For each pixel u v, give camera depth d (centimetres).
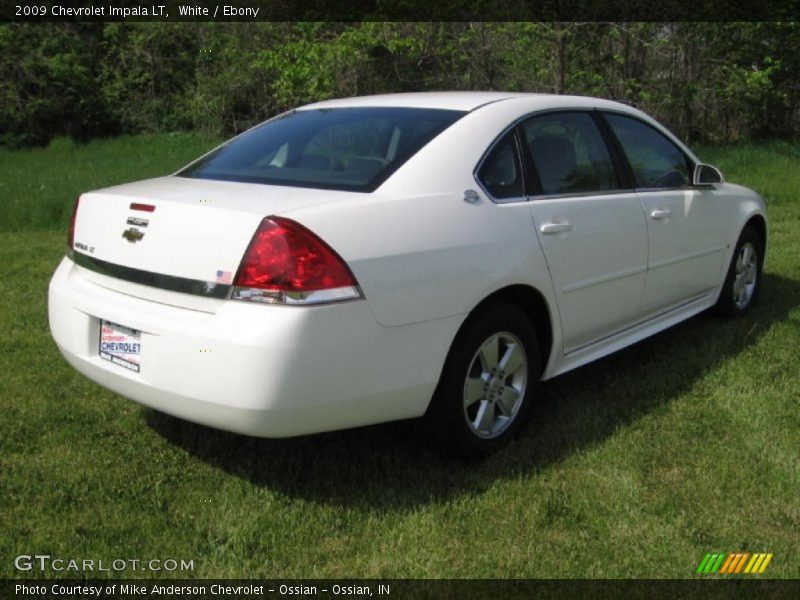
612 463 341
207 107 2122
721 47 1797
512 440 363
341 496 317
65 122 2242
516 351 353
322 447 357
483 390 341
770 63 1809
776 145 1697
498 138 360
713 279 507
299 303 274
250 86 2078
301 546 284
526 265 345
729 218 512
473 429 338
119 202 318
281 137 379
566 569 270
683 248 464
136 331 302
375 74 1745
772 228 877
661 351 479
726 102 1839
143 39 2288
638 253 421
